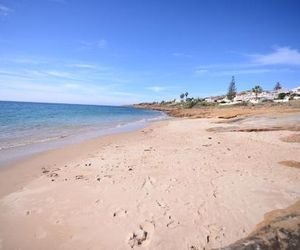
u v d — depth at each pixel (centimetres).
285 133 1306
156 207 439
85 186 548
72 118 3170
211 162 735
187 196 481
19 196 504
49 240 354
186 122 2623
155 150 954
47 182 584
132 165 714
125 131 1792
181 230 369
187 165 703
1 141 1194
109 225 387
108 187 538
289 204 433
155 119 3703
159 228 375
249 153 864
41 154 908
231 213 411
